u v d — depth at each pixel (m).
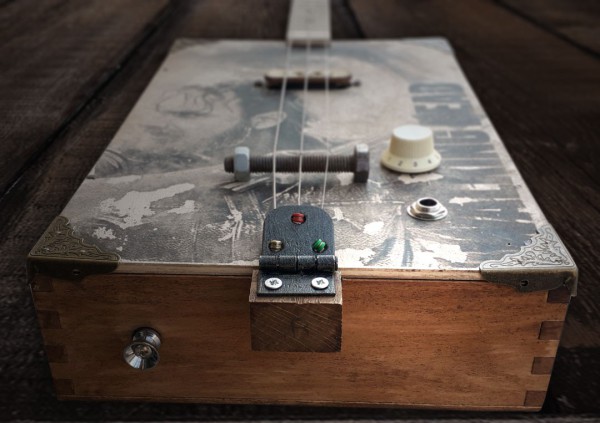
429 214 0.24
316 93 0.36
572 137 0.39
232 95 0.36
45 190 0.31
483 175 0.27
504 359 0.22
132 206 0.24
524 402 0.23
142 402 0.24
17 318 0.25
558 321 0.22
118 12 0.60
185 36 0.53
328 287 0.19
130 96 0.41
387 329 0.22
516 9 0.65
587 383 0.24
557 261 0.21
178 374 0.23
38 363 0.24
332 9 0.64
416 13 0.62
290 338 0.20
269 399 0.24
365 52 0.43
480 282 0.21
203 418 0.23
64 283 0.21
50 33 0.53
